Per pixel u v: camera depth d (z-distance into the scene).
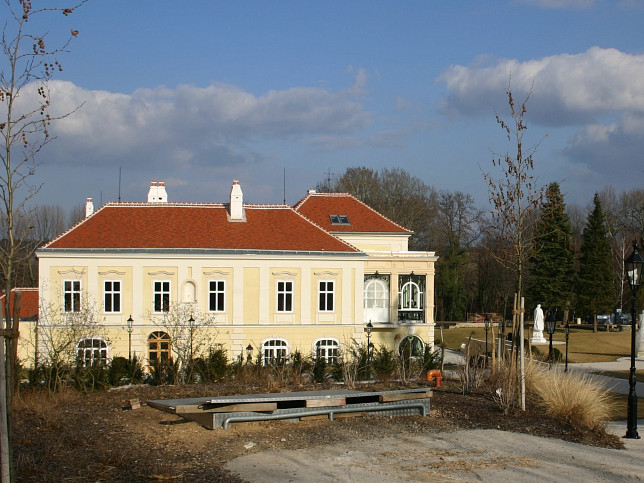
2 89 13.43
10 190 13.60
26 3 13.34
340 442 14.01
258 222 46.47
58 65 14.04
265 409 15.05
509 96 19.19
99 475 11.05
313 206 53.09
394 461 12.77
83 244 42.16
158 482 10.84
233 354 42.88
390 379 24.45
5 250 14.18
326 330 44.53
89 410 16.41
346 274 44.97
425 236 86.62
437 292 83.81
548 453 13.84
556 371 20.53
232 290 43.22
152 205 46.47
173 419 15.45
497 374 21.02
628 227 86.56
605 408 18.16
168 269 42.59
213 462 12.21
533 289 71.94
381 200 85.75
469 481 11.67
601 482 11.92
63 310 41.44
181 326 37.69
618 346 56.81
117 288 42.19
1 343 8.88
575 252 74.44
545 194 19.53
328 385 21.19
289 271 44.09
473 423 16.34
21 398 17.41
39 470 11.13
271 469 11.89
